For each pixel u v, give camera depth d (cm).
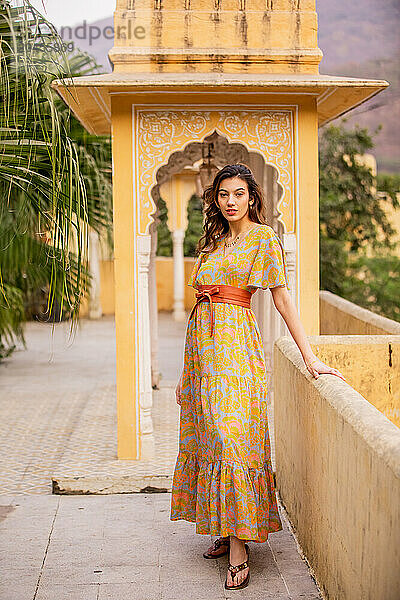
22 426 674
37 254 625
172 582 344
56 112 374
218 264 356
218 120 499
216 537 395
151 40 504
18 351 1143
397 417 448
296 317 350
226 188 354
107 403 730
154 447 524
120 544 389
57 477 473
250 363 350
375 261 1238
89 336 1321
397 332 552
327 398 311
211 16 505
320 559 329
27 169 378
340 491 288
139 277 502
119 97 493
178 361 1034
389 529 224
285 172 506
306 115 503
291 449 400
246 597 329
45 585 340
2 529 411
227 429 338
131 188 498
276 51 506
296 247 510
